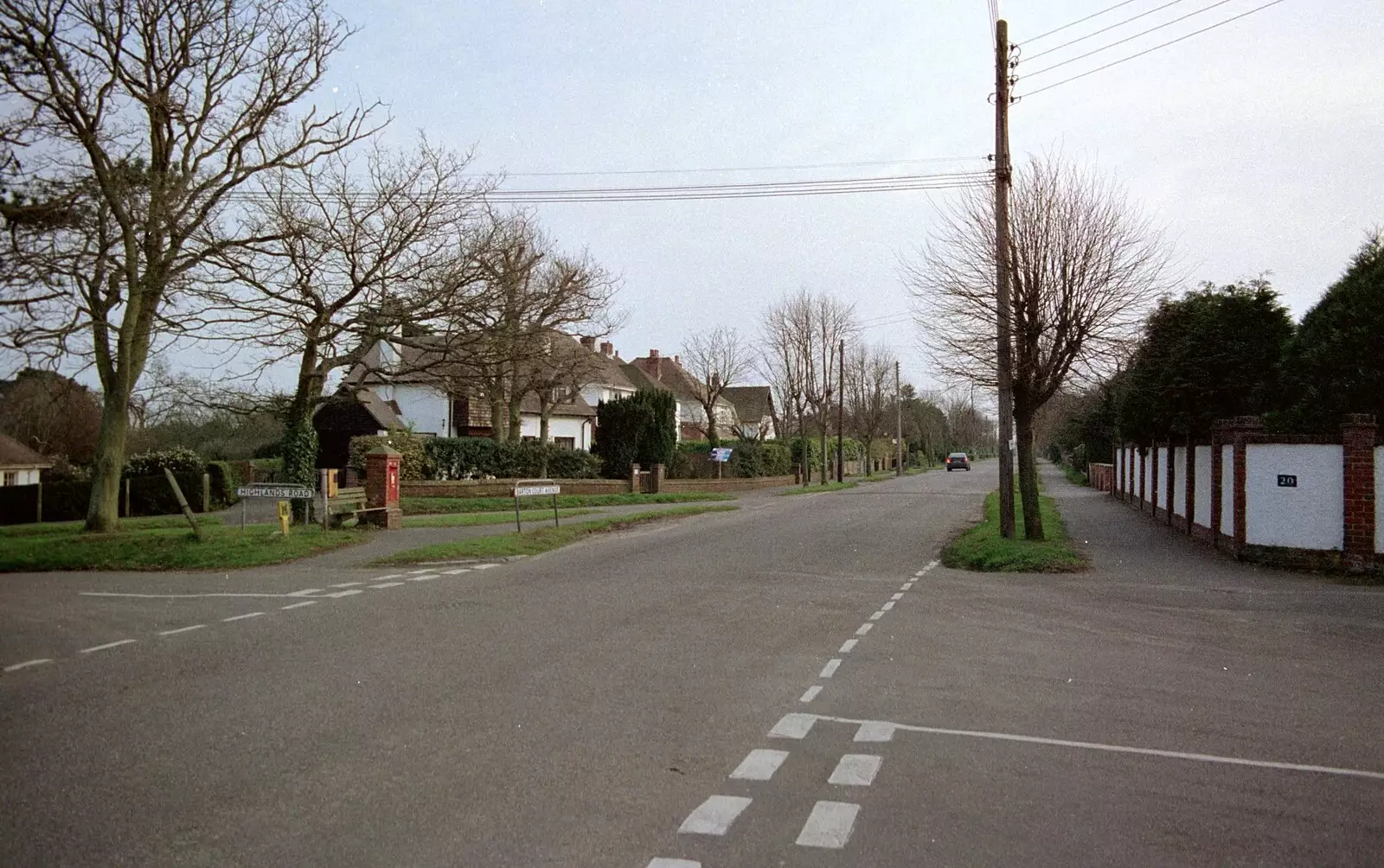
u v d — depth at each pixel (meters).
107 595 13.33
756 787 5.56
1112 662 9.04
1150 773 5.90
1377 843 4.86
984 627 10.85
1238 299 21.25
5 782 5.63
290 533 19.78
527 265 31.44
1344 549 15.23
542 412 44.09
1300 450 15.75
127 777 5.70
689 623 10.91
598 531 23.34
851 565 16.77
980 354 20.11
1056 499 37.12
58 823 4.98
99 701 7.51
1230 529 17.59
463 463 36.56
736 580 14.67
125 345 20.75
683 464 46.66
